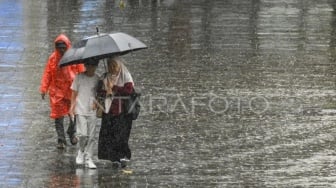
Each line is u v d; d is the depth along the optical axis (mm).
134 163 27422
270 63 43938
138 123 32312
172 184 25156
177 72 41156
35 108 34250
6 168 26594
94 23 56250
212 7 66750
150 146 29391
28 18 58812
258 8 66875
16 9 63969
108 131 26703
